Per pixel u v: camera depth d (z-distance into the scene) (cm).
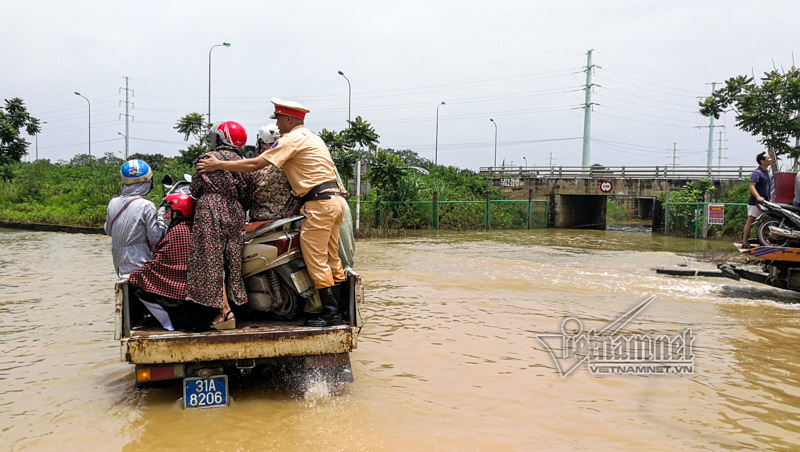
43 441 392
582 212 3650
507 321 746
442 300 883
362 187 2097
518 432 411
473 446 388
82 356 583
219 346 441
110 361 568
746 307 860
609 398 480
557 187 3309
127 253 496
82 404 459
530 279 1095
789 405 468
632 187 3100
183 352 436
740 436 408
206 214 451
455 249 1697
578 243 2033
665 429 419
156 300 460
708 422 432
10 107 3775
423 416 437
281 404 460
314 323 479
